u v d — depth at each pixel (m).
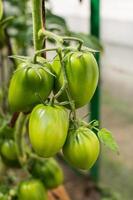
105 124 1.88
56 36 0.53
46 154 0.51
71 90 0.51
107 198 1.68
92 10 1.42
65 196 1.21
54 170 0.82
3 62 1.13
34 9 0.55
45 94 0.52
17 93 0.52
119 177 1.81
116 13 1.77
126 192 1.76
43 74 0.52
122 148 1.83
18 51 1.17
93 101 1.63
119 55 1.82
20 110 0.54
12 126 0.71
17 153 0.78
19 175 1.32
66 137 0.53
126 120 1.83
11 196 0.77
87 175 1.83
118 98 1.85
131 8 1.73
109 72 1.86
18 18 1.05
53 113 0.50
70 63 0.51
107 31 1.82
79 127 0.54
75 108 0.54
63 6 1.96
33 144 0.51
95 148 0.54
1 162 0.89
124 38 1.80
